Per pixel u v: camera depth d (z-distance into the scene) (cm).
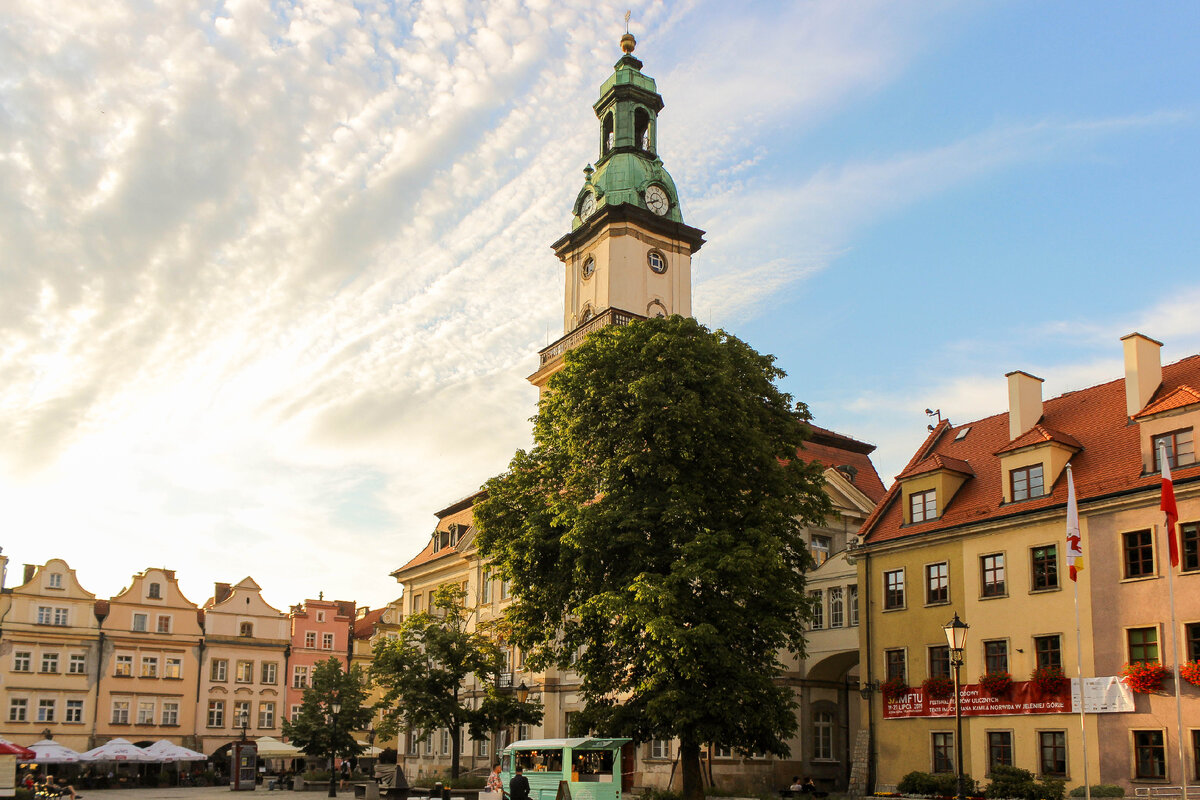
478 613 6469
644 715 3366
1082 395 3825
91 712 7769
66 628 7800
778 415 3841
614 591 3322
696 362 3550
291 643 8844
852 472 5278
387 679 5250
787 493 3619
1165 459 3014
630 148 6506
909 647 3834
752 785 4450
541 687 5594
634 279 6191
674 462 3494
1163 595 3088
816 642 4556
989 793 3275
